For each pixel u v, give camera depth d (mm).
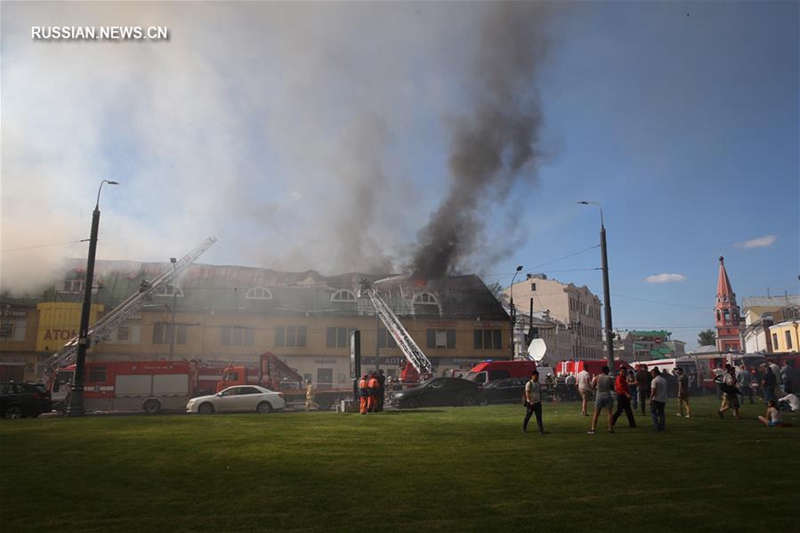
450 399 28594
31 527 6875
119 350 50656
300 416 21219
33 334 49969
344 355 55594
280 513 7449
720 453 11930
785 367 23047
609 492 8570
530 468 10375
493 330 59219
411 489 8766
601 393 15258
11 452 12336
